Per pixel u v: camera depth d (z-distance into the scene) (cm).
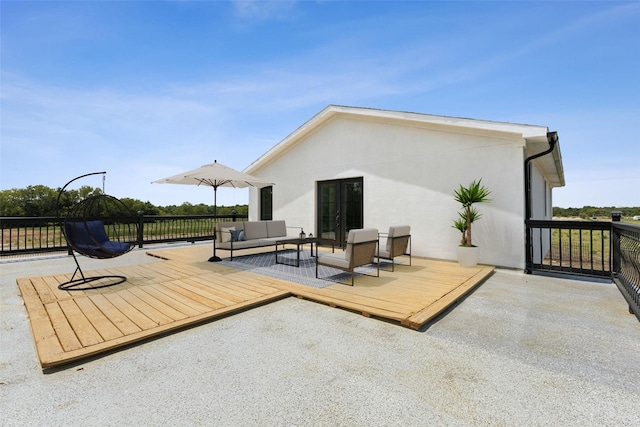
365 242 470
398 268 577
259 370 229
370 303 364
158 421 173
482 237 615
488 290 449
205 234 1127
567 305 379
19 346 273
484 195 563
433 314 325
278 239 686
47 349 248
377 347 267
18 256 779
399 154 731
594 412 180
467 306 376
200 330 306
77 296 400
